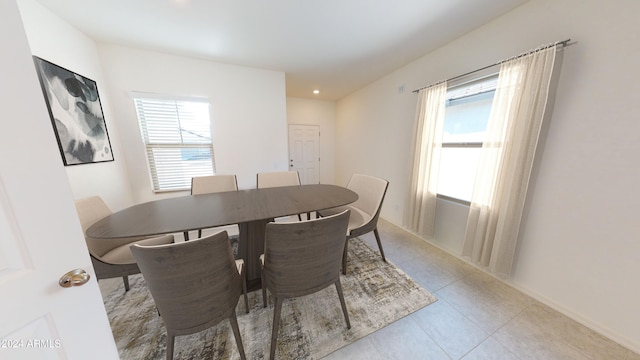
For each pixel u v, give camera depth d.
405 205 2.75
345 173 4.55
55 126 1.57
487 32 1.83
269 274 1.13
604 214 1.26
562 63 1.37
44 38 1.55
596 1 1.21
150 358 1.17
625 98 1.15
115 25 1.85
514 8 1.63
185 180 2.79
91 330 0.68
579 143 1.33
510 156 1.61
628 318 1.20
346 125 4.39
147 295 1.67
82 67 1.92
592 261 1.32
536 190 1.55
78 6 1.58
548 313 1.46
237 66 2.78
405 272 1.95
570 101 1.35
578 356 1.16
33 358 0.58
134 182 2.51
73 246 0.62
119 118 2.35
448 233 2.35
